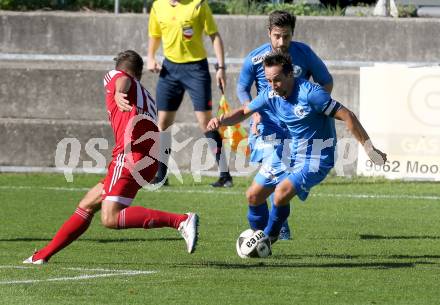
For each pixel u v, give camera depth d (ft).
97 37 141.38
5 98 136.56
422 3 160.66
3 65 136.77
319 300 57.11
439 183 121.80
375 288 61.11
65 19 141.18
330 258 73.41
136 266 68.95
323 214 99.09
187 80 114.83
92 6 152.76
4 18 141.69
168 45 114.52
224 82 115.55
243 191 115.44
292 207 103.86
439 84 121.49
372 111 123.85
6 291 58.65
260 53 79.87
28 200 107.55
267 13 148.36
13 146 133.08
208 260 72.13
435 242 82.33
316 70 78.95
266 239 73.41
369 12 152.56
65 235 68.80
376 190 116.37
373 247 79.36
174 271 66.80
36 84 136.15
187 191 115.44
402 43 136.87
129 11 152.87
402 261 72.23
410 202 107.55
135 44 141.08
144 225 65.77
